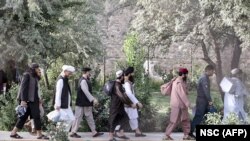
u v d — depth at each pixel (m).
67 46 19.70
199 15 18.64
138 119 12.54
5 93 13.60
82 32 19.53
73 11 19.19
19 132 12.12
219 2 15.67
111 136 11.05
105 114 12.66
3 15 17.14
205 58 19.69
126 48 14.48
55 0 17.92
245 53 22.17
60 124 10.56
